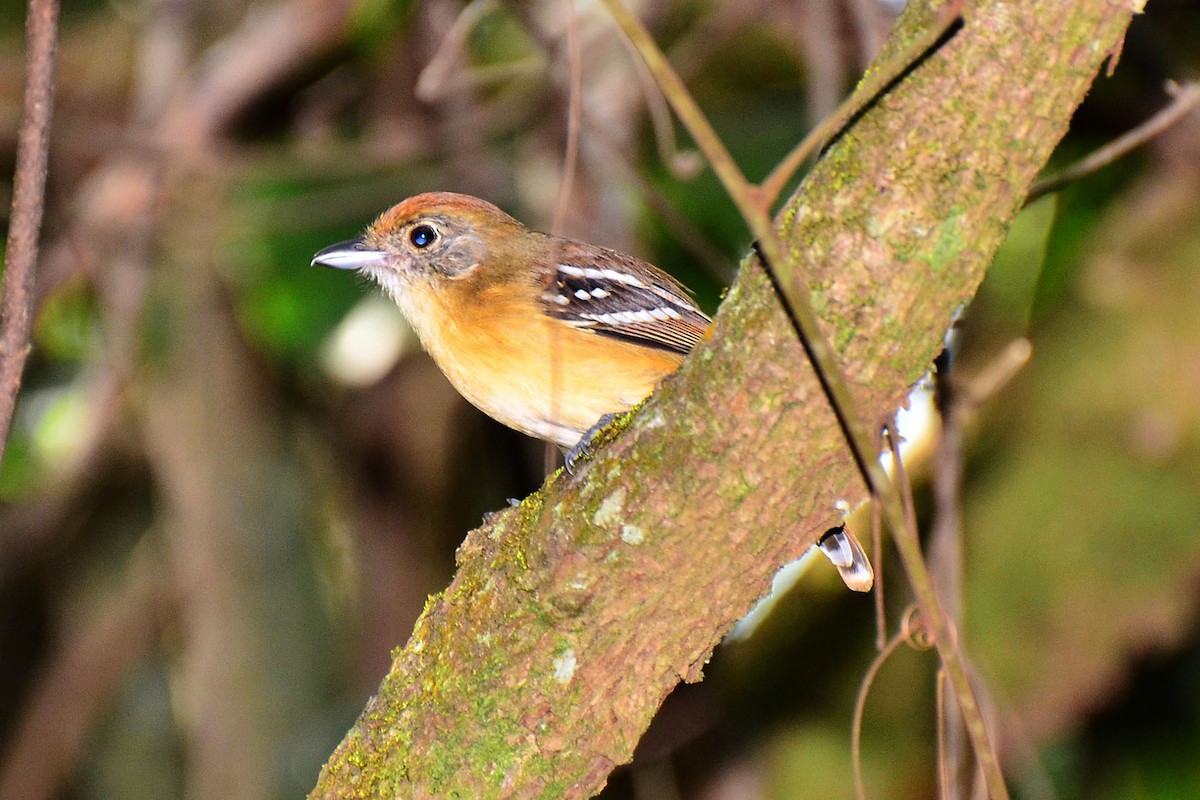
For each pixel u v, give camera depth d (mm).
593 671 5832
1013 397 10531
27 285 6336
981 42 5117
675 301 9719
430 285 9812
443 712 5988
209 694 11500
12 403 6312
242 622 11672
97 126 12906
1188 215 10469
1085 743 11562
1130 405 10062
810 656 11320
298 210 12367
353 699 11953
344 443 13375
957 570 8422
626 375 9320
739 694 11469
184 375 12078
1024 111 5141
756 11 12688
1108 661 9781
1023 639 9883
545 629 5801
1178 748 11414
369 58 13148
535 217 12359
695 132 5113
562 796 6039
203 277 12242
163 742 13141
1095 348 10273
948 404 8648
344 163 12672
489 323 9438
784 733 11156
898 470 6078
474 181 13039
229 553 11812
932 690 10914
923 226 5219
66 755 13000
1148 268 10375
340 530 13344
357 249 10125
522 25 11609
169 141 12648
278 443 12414
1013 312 11344
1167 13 12195
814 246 5309
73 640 13219
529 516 5961
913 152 5199
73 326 13453
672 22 13266
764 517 5562
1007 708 9430
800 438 5426
